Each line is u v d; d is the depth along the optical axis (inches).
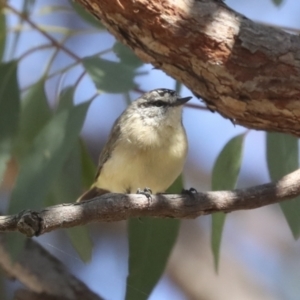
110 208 141.5
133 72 145.6
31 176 145.5
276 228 154.5
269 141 145.7
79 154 146.6
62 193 146.5
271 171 145.6
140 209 141.8
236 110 141.7
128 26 141.3
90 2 141.3
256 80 141.3
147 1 141.0
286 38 141.3
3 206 150.5
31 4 147.2
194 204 142.0
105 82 145.4
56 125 145.8
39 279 145.0
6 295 148.2
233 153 145.9
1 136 146.3
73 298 144.9
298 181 142.3
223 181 145.8
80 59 146.7
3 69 146.7
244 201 142.1
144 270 145.7
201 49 141.3
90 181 147.9
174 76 141.7
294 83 141.3
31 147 145.6
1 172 146.0
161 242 145.8
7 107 146.5
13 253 144.9
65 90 146.3
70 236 146.4
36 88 147.6
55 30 147.3
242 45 141.3
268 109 141.5
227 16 141.3
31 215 140.9
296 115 141.5
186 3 141.2
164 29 141.2
